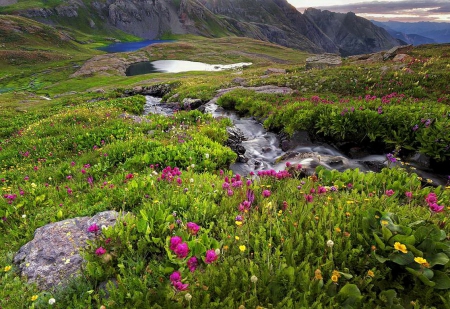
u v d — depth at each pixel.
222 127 15.34
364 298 3.39
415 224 4.12
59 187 8.36
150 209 5.05
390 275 3.64
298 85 25.48
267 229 4.67
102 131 15.36
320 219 4.58
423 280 3.39
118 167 9.83
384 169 7.23
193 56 129.00
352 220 4.41
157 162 9.78
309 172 9.66
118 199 6.29
